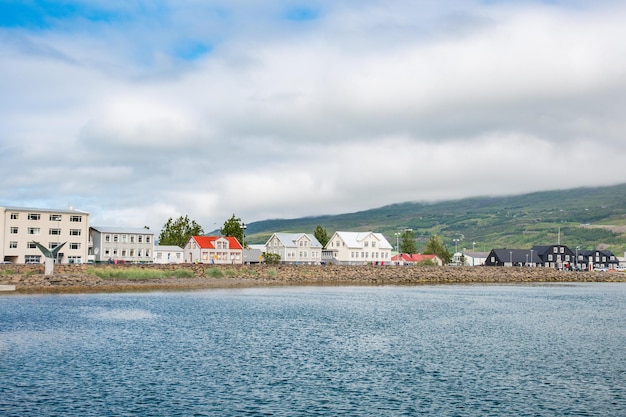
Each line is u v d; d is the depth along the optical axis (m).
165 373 49.66
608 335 73.31
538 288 181.50
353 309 103.06
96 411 39.12
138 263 183.62
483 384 47.09
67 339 65.75
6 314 87.06
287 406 40.72
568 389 45.69
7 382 46.00
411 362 55.25
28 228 177.88
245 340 66.94
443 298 131.62
